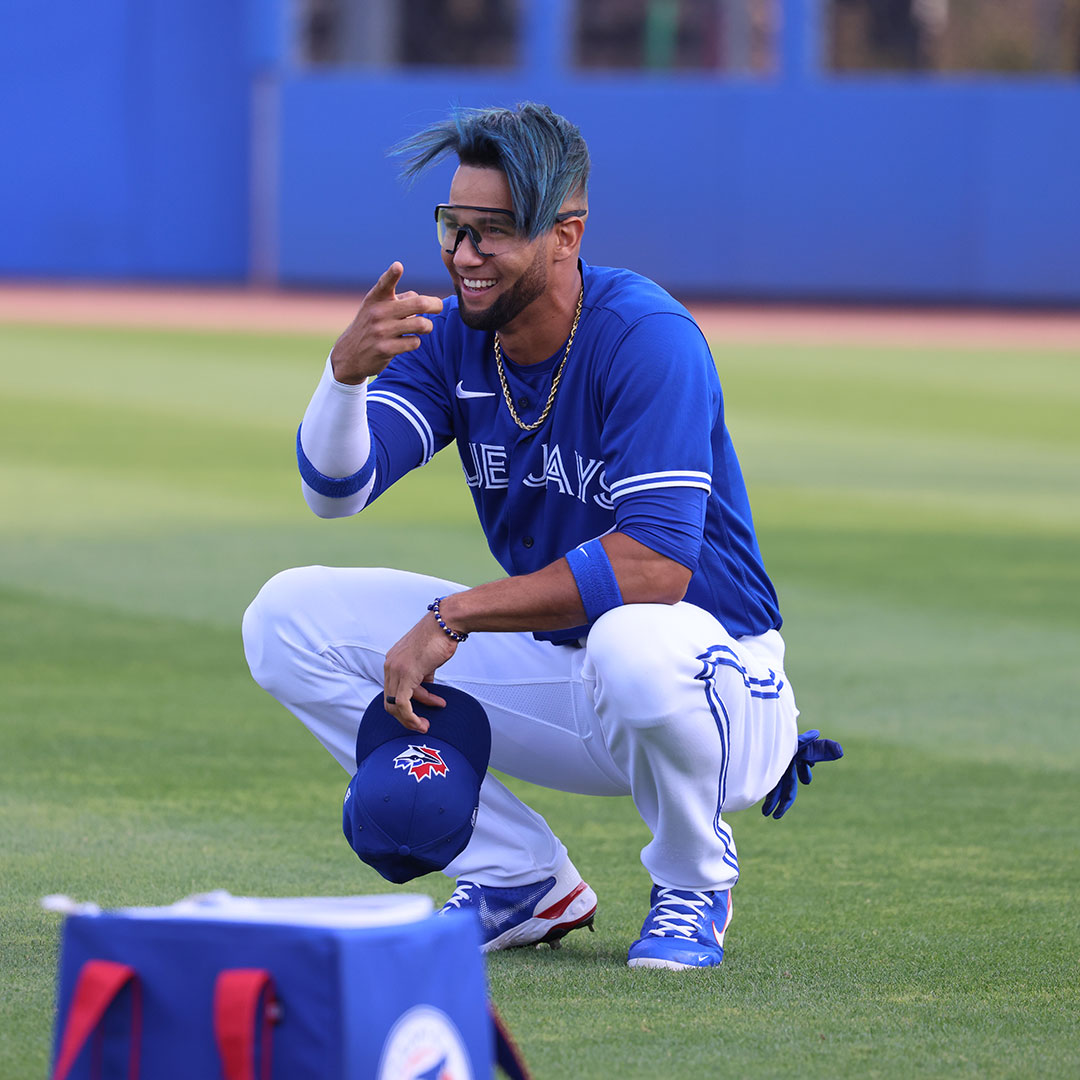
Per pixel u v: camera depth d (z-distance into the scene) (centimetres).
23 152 11069
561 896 1138
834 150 9781
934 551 3081
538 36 10269
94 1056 670
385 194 10381
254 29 10712
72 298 9881
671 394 1062
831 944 1148
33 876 1270
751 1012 978
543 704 1136
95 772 1638
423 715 1052
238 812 1503
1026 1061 895
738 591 1130
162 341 7375
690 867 1099
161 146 11088
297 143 10469
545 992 1018
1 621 2377
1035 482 4041
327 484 1108
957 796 1638
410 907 700
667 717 1027
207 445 4412
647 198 10025
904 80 9938
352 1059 643
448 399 1169
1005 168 9612
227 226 11169
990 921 1214
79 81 11012
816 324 8856
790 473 4116
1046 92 9512
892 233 9781
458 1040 697
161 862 1324
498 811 1138
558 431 1110
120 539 3048
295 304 9775
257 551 2953
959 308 9775
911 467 4266
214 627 2380
